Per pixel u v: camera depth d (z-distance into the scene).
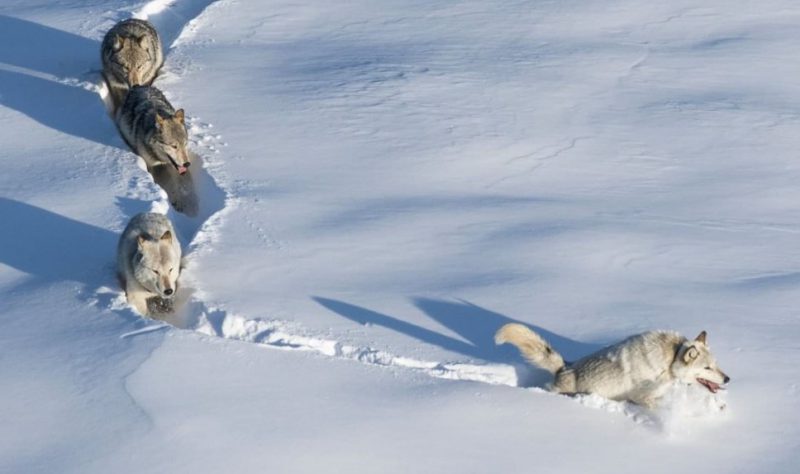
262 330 14.60
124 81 23.53
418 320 15.02
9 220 17.88
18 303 15.20
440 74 25.77
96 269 16.30
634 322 14.96
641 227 18.36
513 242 17.45
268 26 29.45
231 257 16.69
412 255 16.95
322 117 23.03
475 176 20.59
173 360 13.48
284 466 11.43
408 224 18.11
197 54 27.00
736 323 14.96
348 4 31.38
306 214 18.41
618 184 20.50
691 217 18.98
